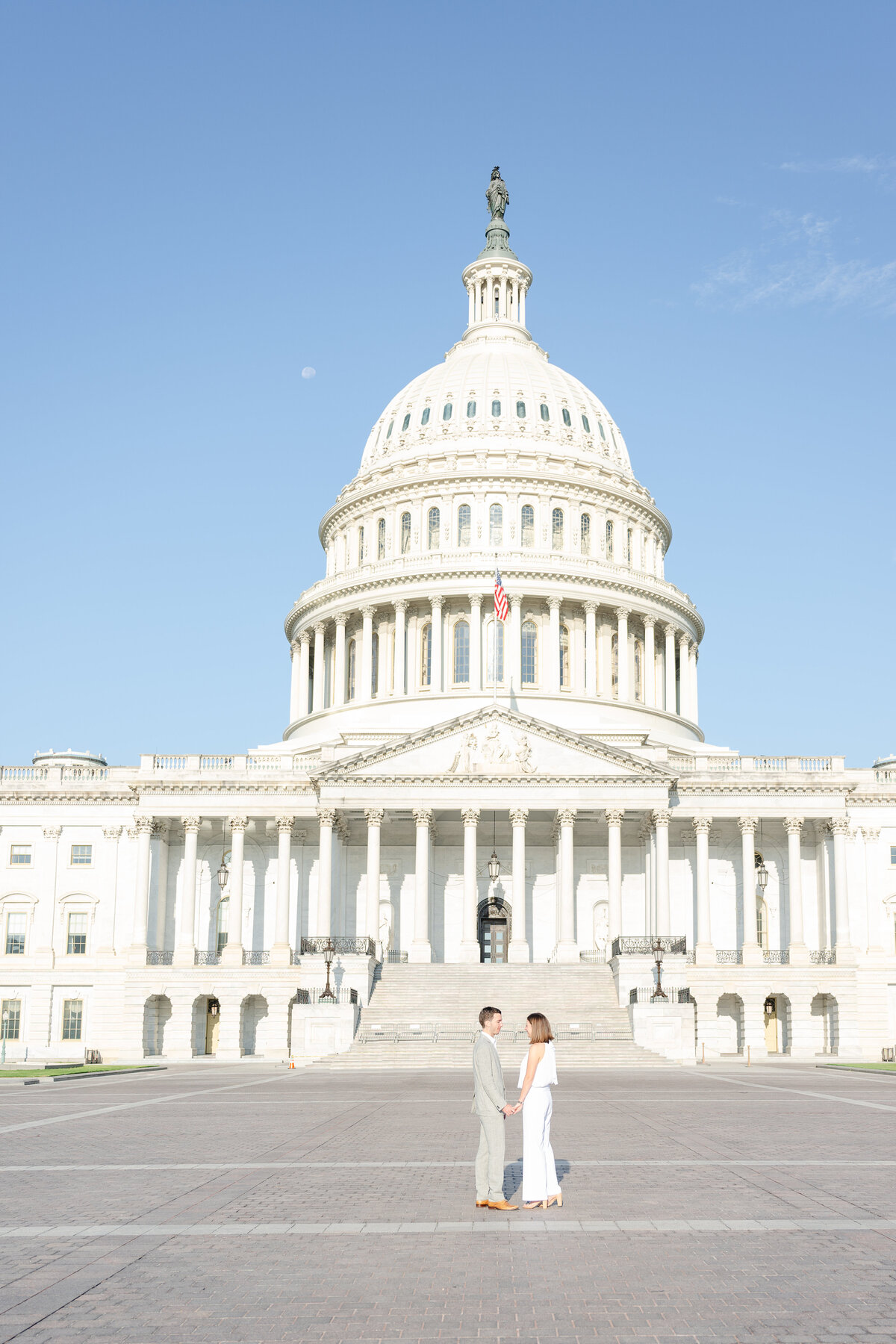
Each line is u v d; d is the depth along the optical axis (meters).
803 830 95.12
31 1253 14.54
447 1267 13.69
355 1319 11.75
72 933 93.50
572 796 88.62
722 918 94.12
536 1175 17.30
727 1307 12.06
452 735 89.81
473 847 87.81
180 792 92.00
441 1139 26.58
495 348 133.00
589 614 112.00
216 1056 86.69
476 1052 17.75
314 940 84.44
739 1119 30.81
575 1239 15.11
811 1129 28.12
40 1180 20.23
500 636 111.19
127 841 94.44
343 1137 27.00
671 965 78.44
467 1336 11.23
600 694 112.88
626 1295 12.51
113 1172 21.22
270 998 87.25
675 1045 70.31
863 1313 11.80
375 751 88.75
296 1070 64.38
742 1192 18.48
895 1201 17.58
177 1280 13.21
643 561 123.06
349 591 114.12
